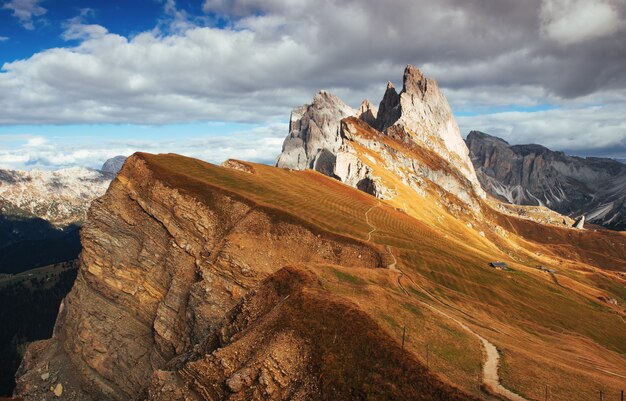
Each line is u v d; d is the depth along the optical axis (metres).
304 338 45.62
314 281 58.03
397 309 56.53
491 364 48.22
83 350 90.69
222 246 88.62
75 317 97.69
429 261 100.75
